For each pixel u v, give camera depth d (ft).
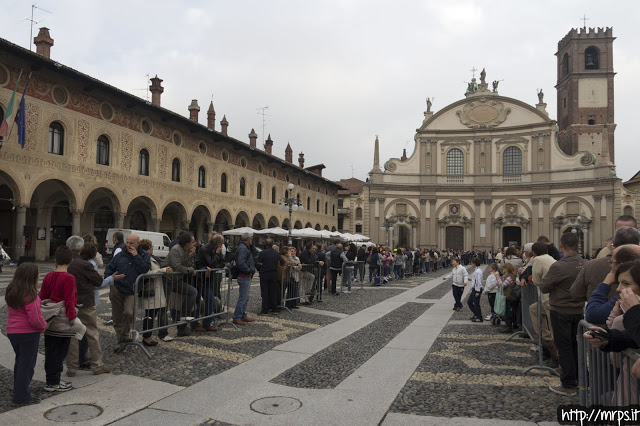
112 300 26.68
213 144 122.31
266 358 25.67
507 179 182.60
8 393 19.24
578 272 20.35
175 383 20.90
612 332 12.95
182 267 30.09
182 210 111.55
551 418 17.26
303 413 17.61
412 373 23.38
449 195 187.32
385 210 189.57
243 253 35.78
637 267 12.53
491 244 181.78
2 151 73.05
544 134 177.88
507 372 23.85
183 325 31.09
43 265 84.12
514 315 35.45
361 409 18.11
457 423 16.75
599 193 166.20
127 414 17.29
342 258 60.70
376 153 193.16
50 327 19.36
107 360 24.59
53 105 81.05
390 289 69.77
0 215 99.81
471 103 188.14
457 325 38.34
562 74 205.46
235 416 17.22
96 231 108.47
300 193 169.89
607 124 188.85
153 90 111.04
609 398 13.75
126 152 95.50
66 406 17.95
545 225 175.63
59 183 84.84
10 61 73.82
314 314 42.42
